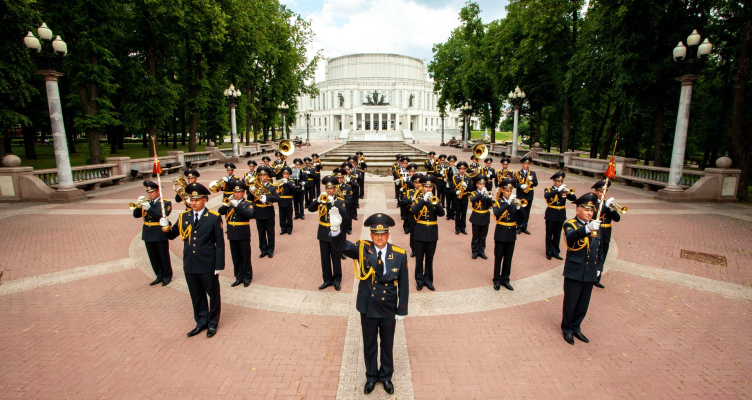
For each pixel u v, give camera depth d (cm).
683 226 1202
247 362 518
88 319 635
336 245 433
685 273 834
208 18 2652
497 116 4659
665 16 1817
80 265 883
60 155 1577
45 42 1477
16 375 485
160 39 2617
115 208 1472
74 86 2178
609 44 2123
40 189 1571
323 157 3234
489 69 3822
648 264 888
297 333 593
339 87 12925
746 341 570
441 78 5300
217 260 566
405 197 935
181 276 829
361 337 583
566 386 469
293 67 4669
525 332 598
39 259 916
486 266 895
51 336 580
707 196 1580
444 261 930
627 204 1538
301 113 13225
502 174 1346
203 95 3228
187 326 614
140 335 584
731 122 1653
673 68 1878
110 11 2088
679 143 1584
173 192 1842
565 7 2622
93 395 448
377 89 12988
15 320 629
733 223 1236
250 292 743
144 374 489
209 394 452
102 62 2155
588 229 521
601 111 3719
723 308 675
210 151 3212
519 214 743
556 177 917
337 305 690
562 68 2902
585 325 619
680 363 516
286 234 1177
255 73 4122
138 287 769
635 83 1986
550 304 698
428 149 4950
